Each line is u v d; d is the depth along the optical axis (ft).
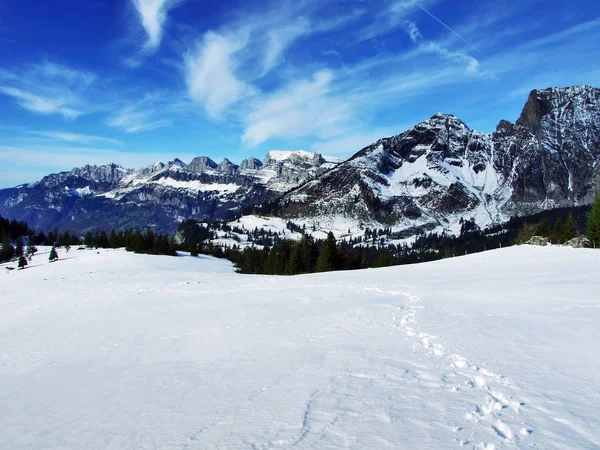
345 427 23.98
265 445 22.50
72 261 344.28
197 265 356.18
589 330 46.62
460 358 37.19
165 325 77.20
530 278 113.39
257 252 442.91
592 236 243.40
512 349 39.63
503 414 24.67
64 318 104.01
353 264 324.60
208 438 24.49
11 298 171.73
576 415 24.16
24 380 48.73
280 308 81.92
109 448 24.98
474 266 169.37
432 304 73.92
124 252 408.26
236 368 41.16
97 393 38.91
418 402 27.27
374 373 34.40
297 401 29.17
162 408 31.60
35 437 28.86
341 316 66.54
